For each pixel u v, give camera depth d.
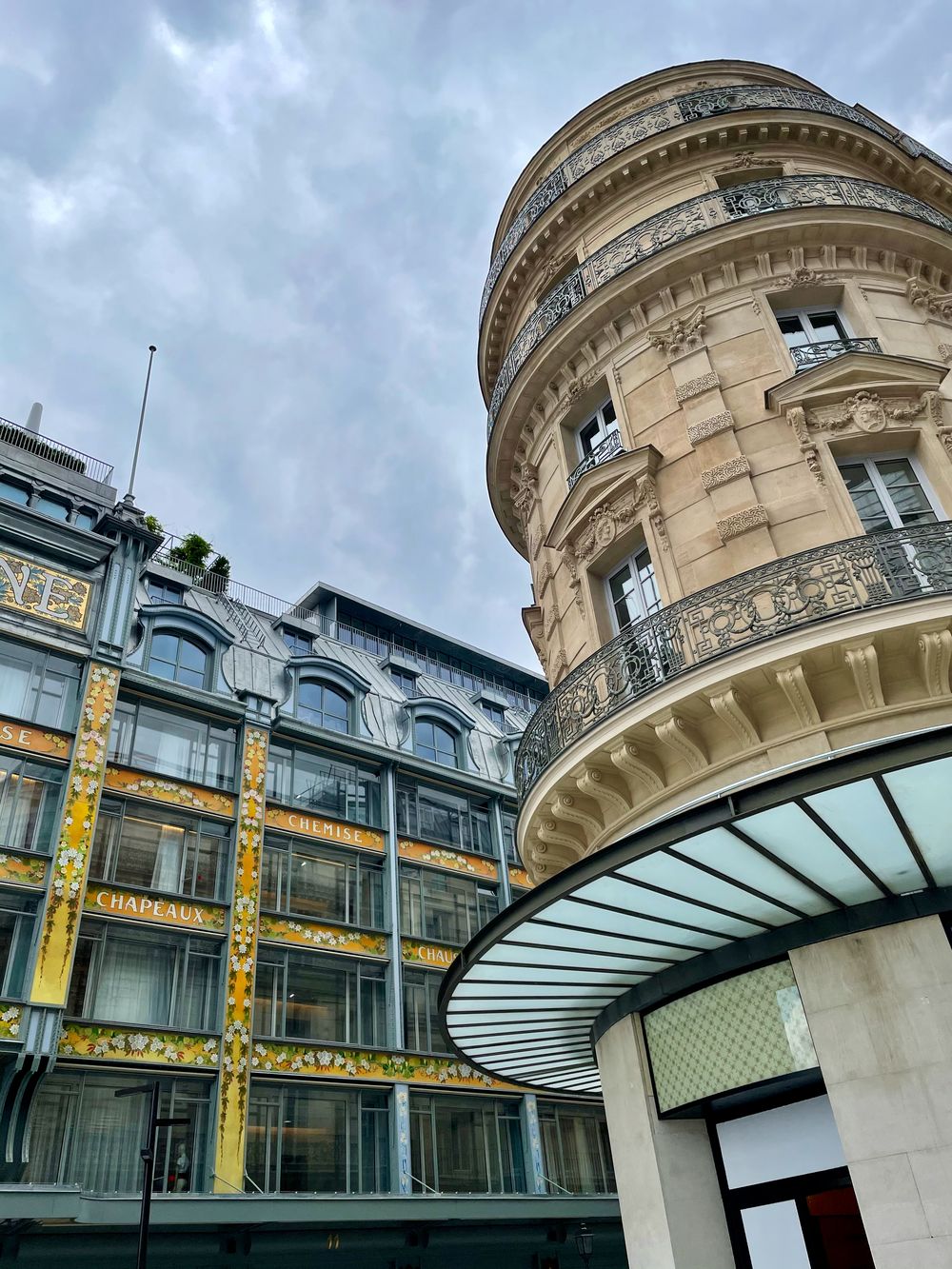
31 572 23.70
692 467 12.63
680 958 10.16
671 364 13.74
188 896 23.22
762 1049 9.26
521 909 8.83
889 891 8.71
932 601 9.28
